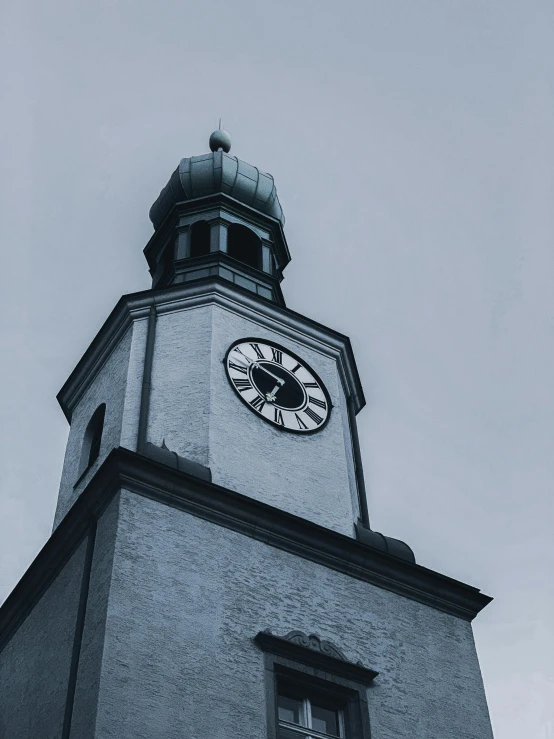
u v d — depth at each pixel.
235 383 26.06
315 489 24.78
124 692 18.12
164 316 27.62
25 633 22.64
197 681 18.97
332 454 25.97
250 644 20.12
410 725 20.67
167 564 20.55
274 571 21.75
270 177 35.12
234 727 18.64
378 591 22.91
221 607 20.42
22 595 23.36
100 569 20.34
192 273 30.59
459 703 21.67
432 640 22.64
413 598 23.30
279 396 26.61
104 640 18.70
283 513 22.61
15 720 21.00
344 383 29.09
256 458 24.56
